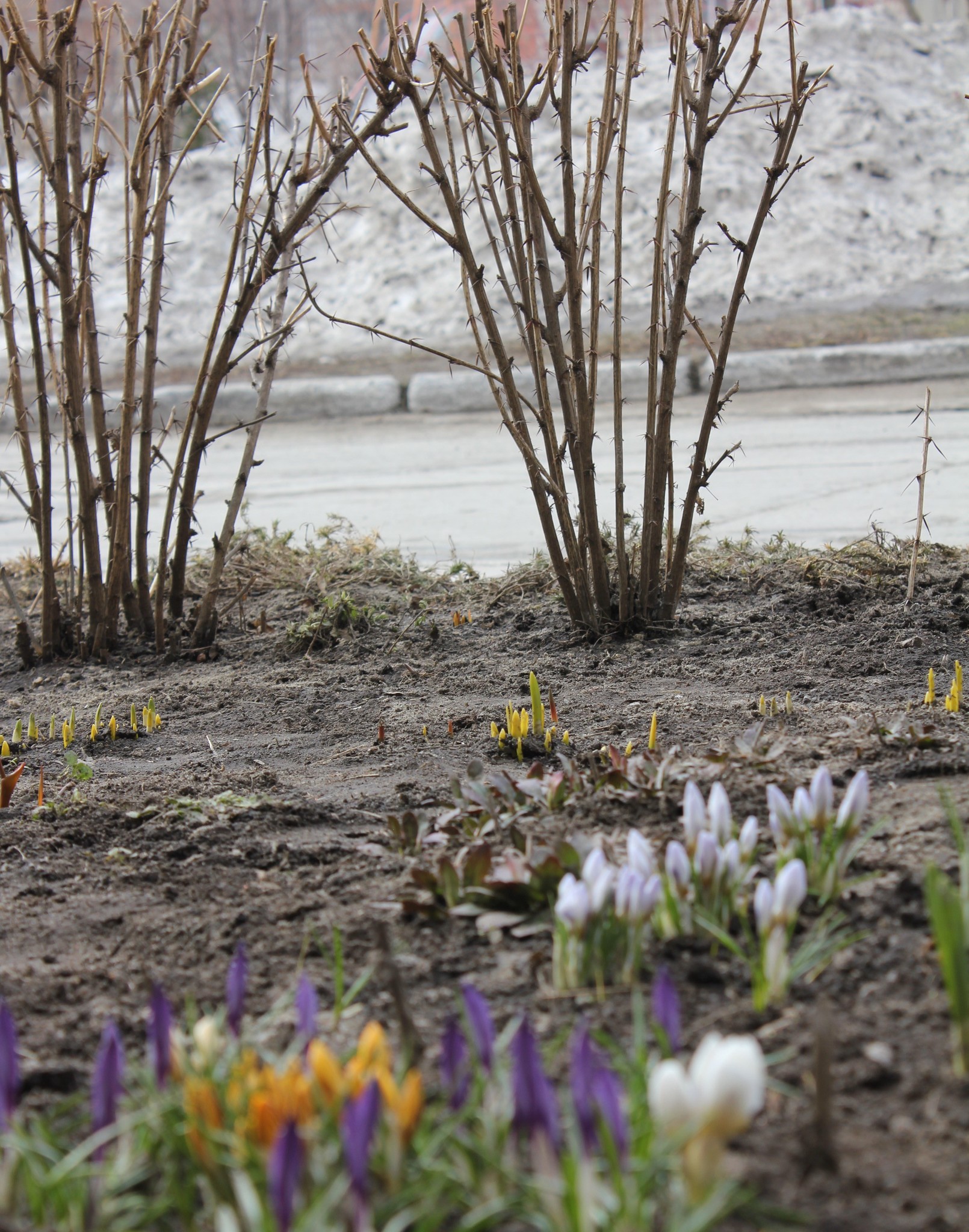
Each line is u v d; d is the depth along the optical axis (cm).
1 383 1391
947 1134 172
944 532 677
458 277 1622
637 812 286
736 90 423
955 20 1984
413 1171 161
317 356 1537
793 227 1608
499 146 421
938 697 383
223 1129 163
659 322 454
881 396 1202
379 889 270
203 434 494
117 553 504
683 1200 152
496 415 1293
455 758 368
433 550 719
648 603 478
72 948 255
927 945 217
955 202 1641
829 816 240
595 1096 153
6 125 443
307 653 499
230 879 284
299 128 471
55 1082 201
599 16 1820
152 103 468
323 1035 211
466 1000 168
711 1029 201
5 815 334
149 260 484
